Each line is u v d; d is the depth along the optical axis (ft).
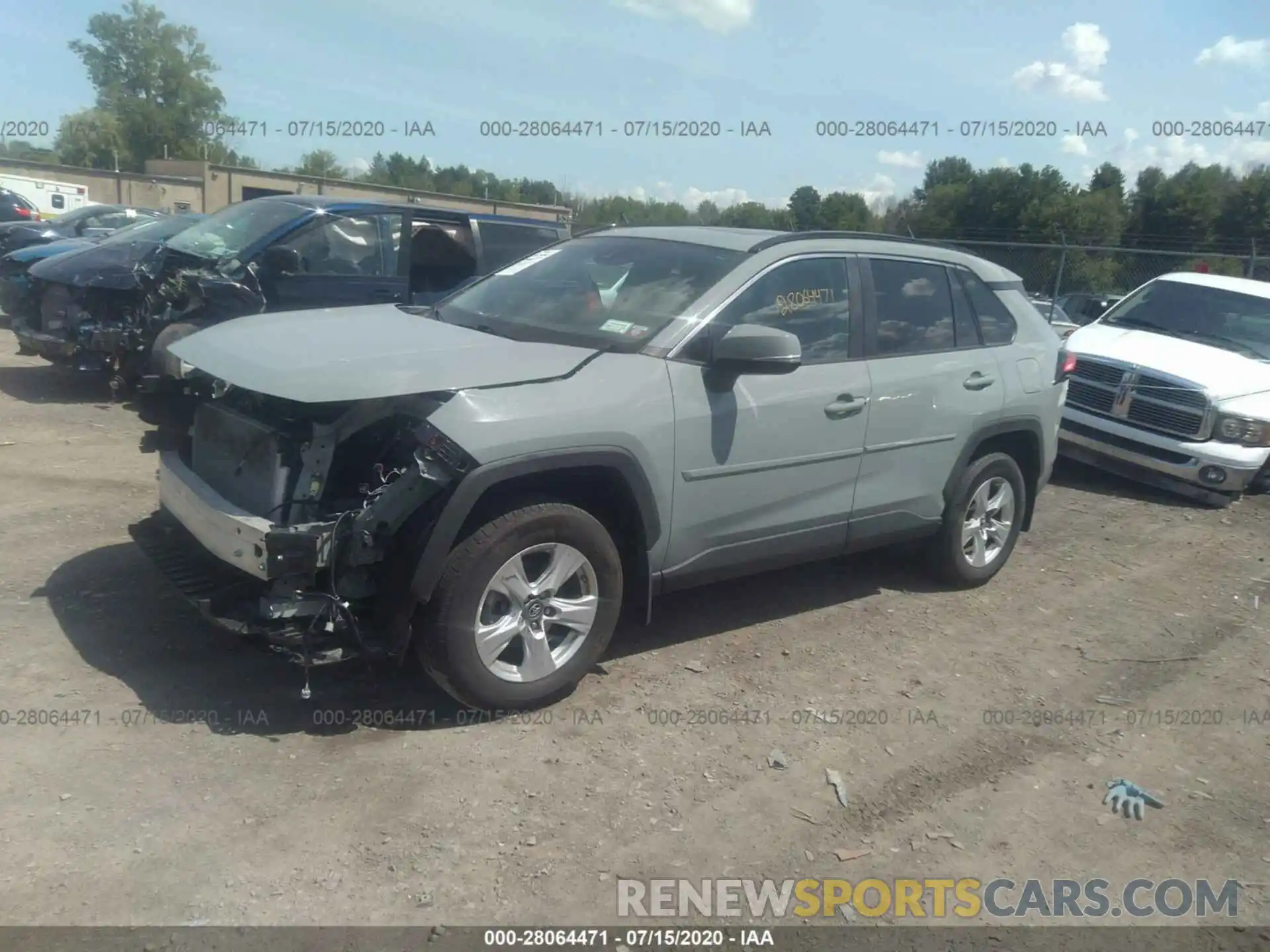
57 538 17.67
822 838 11.27
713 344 14.25
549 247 18.01
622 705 13.76
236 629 11.69
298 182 139.23
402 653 12.18
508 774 11.89
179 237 28.76
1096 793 12.65
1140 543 23.61
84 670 13.35
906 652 16.33
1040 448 19.70
